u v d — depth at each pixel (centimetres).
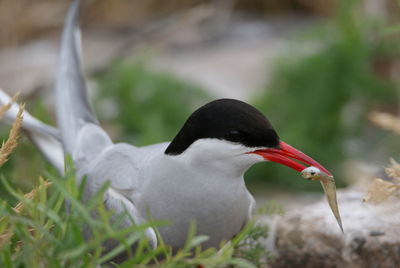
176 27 1873
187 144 677
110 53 1714
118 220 545
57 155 882
